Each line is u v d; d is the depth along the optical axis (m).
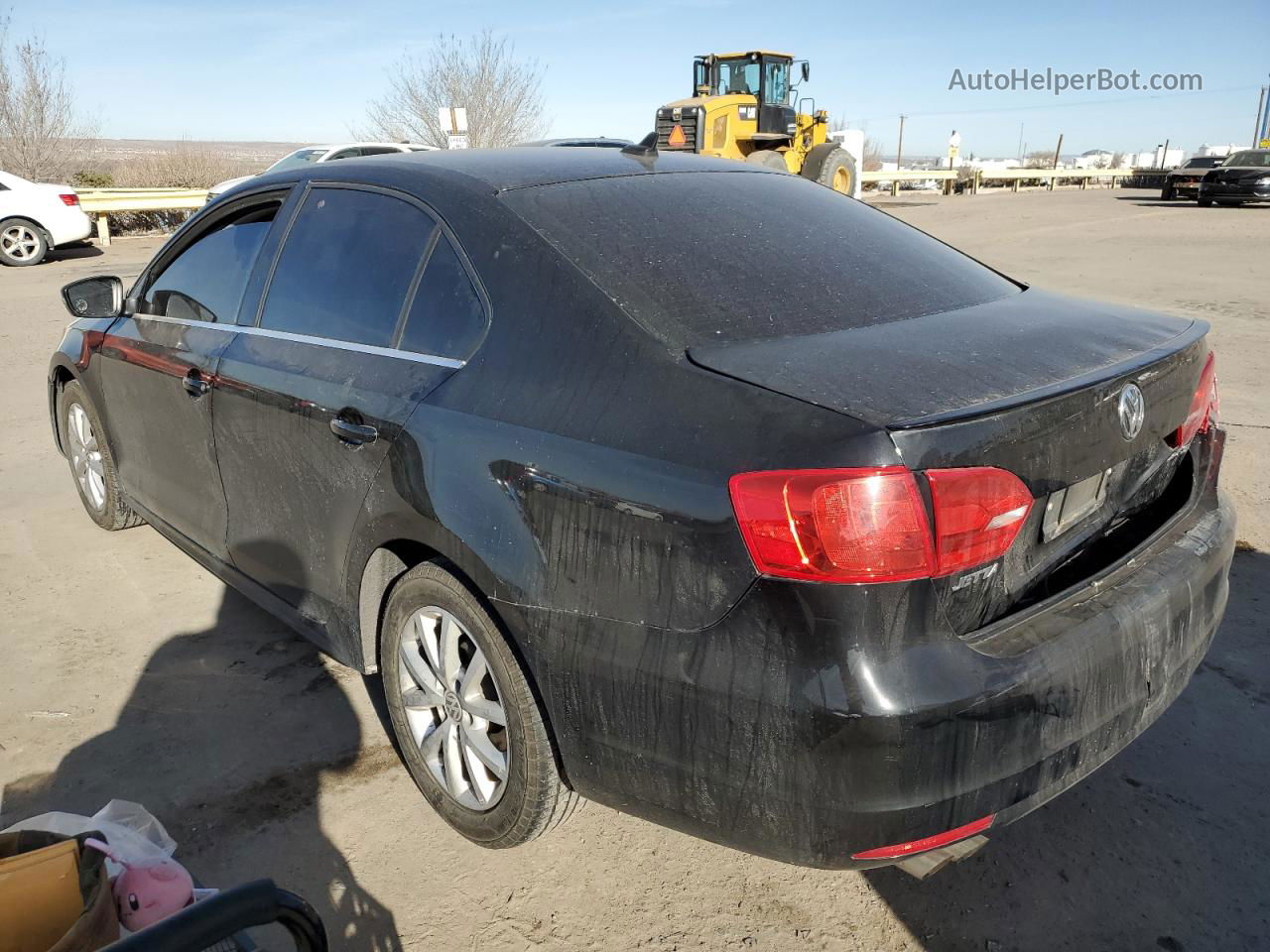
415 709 2.64
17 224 14.99
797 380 1.93
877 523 1.72
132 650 3.56
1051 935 2.23
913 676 1.75
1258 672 3.24
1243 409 6.20
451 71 26.73
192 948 1.18
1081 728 1.95
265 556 3.17
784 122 19.16
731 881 2.44
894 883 2.41
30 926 1.63
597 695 2.05
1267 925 2.25
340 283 2.89
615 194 2.67
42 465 5.70
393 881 2.44
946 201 30.53
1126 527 2.33
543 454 2.11
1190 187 28.42
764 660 1.80
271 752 2.96
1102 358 2.14
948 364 2.01
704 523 1.85
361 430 2.56
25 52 23.72
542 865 2.50
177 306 3.65
